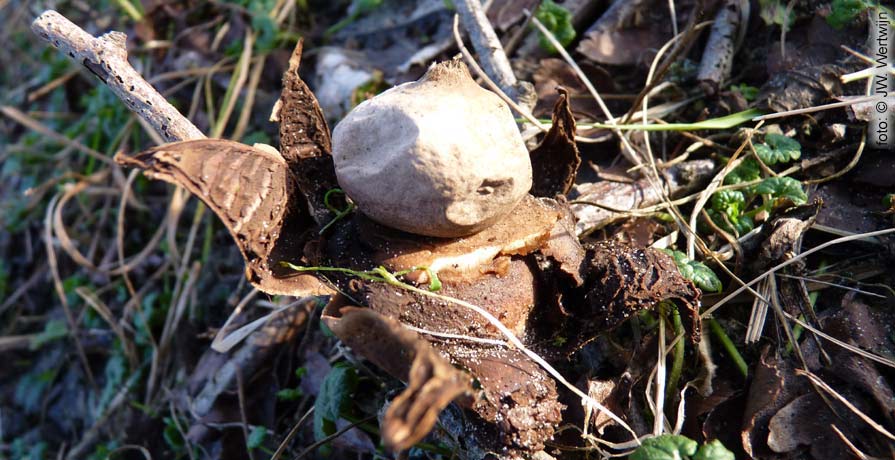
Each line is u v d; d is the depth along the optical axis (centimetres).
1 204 32
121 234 25
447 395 10
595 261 14
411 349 10
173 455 23
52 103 33
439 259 13
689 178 19
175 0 28
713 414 16
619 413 16
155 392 24
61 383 28
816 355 16
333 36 26
